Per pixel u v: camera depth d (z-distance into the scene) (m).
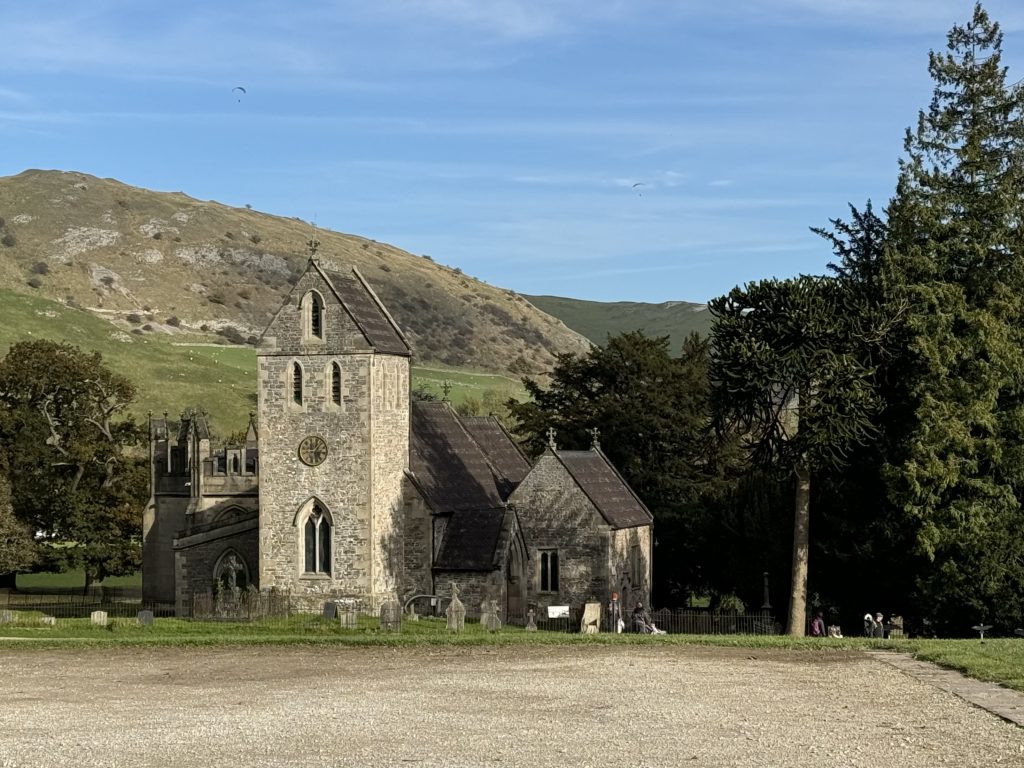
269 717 37.09
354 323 74.56
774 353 67.69
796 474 70.44
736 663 48.00
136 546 105.44
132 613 78.56
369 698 40.41
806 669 46.06
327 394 74.81
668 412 106.69
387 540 75.88
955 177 76.25
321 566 75.12
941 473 66.56
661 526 94.69
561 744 32.81
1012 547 67.62
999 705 37.84
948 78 78.50
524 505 79.44
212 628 65.12
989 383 68.06
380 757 31.53
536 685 42.69
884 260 72.81
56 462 107.44
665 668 46.66
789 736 33.59
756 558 83.25
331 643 55.22
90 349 199.38
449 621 65.56
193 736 34.34
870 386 68.25
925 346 68.06
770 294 70.31
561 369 116.81
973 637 68.94
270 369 75.69
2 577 109.50
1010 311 69.81
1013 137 76.81
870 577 74.44
